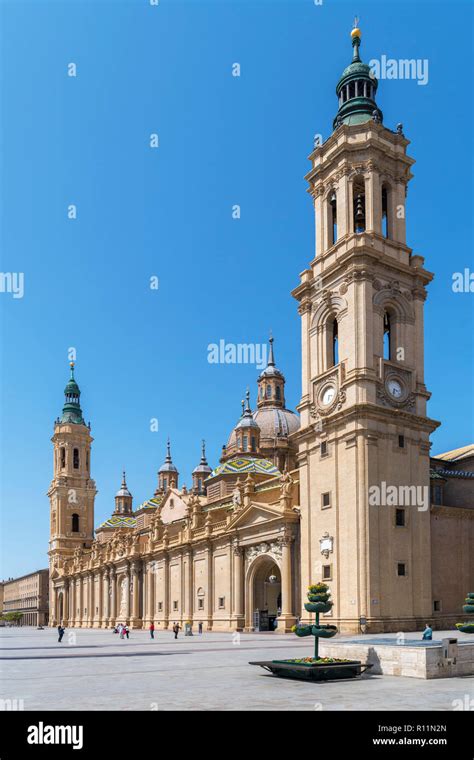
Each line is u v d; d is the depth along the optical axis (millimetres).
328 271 61938
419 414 60062
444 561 60625
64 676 29547
